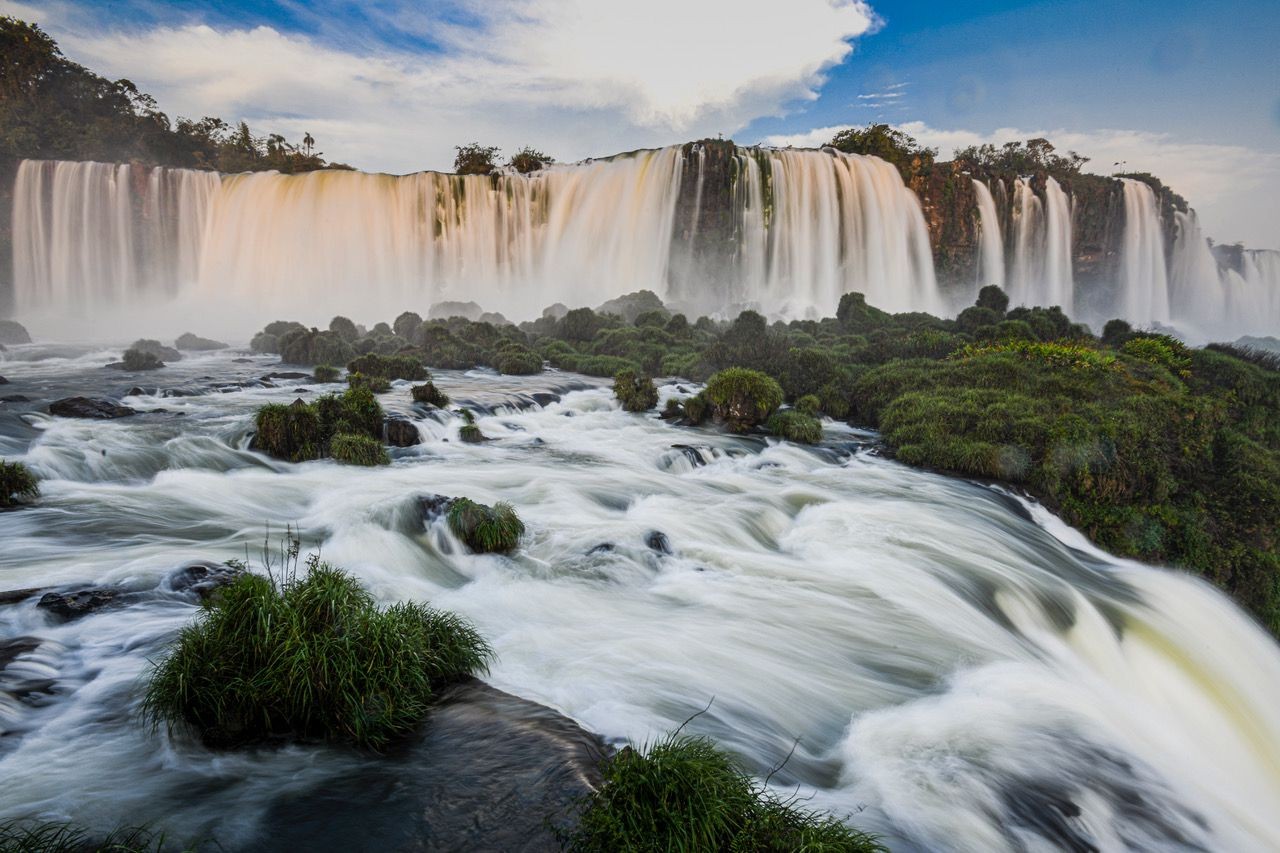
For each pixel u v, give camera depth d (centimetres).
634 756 604
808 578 1427
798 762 819
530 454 2373
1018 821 783
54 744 666
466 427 2523
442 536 1409
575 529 1522
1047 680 1138
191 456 1934
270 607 725
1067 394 2770
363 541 1370
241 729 688
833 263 7844
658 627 1129
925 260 8550
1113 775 911
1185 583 1936
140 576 1091
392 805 599
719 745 802
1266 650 1738
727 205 7469
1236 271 11919
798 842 552
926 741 905
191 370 3853
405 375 3700
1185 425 2628
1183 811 891
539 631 1072
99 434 2073
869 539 1692
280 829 571
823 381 3469
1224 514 2425
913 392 2944
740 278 7588
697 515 1775
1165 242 10912
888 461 2527
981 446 2375
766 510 1864
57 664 812
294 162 10381
